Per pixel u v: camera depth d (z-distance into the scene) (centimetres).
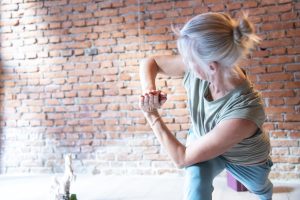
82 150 311
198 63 97
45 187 267
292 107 263
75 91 313
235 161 127
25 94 324
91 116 309
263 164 133
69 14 316
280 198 218
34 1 324
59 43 318
